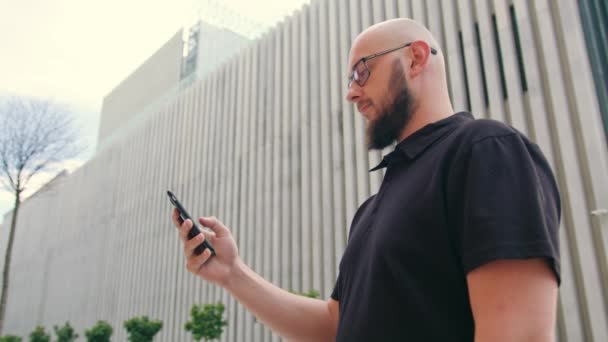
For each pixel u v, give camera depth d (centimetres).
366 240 101
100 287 1805
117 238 1786
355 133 906
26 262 2570
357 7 952
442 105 109
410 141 102
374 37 116
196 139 1473
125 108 2297
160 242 1516
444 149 89
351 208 876
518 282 66
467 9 739
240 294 129
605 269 530
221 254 132
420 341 79
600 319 515
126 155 1895
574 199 561
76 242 2103
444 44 770
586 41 602
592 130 566
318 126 1003
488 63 691
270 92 1178
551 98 613
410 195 90
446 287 79
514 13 684
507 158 77
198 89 1541
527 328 64
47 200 2531
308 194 988
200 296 1266
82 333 1841
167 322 1376
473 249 71
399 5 849
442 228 82
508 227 69
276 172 1084
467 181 78
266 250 1058
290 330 128
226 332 1130
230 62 1406
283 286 984
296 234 988
